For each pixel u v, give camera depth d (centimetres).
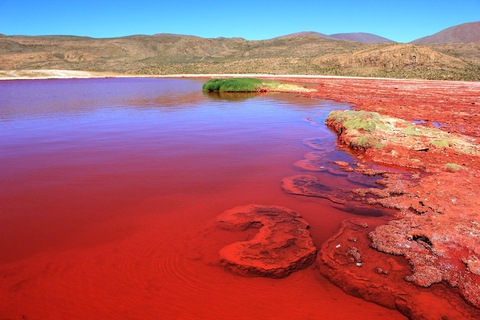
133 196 562
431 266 354
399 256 377
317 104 2023
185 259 379
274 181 639
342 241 412
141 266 366
